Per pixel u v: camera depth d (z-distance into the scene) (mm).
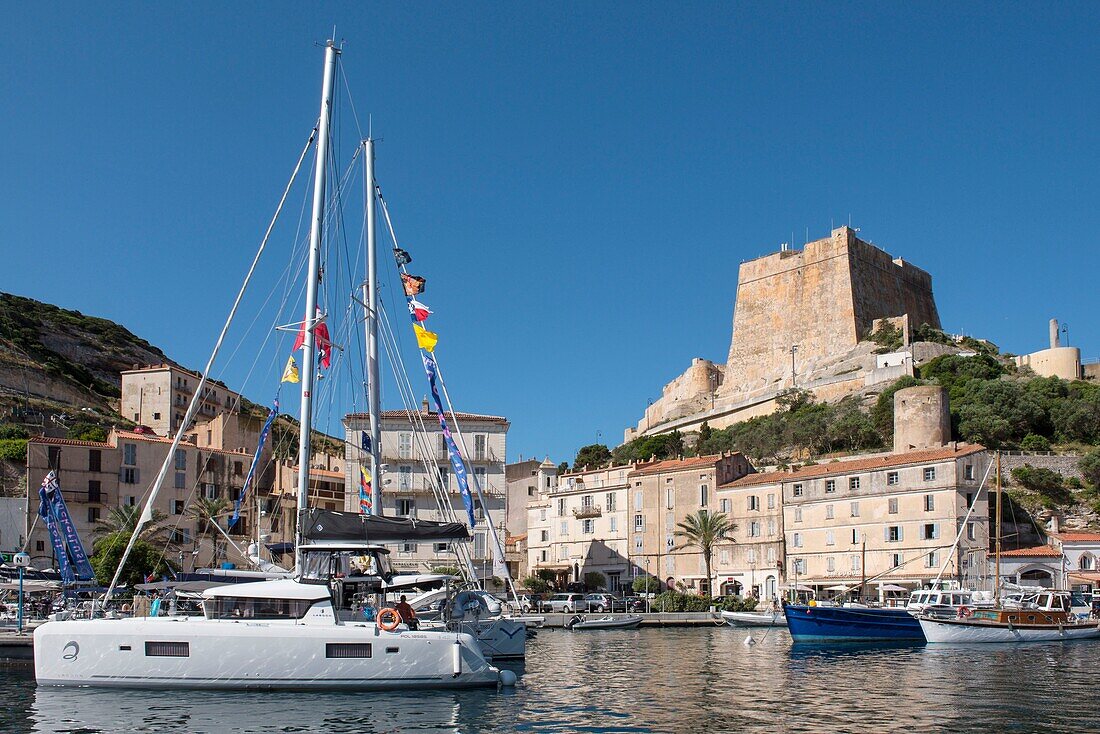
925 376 146250
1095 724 31328
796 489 100750
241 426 115562
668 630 77188
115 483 94000
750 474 109750
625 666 47406
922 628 63062
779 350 179625
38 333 178500
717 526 99500
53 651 33719
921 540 91188
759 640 65562
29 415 128750
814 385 161000
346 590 36344
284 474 106125
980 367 142375
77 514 91500
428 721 30078
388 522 36719
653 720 31344
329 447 118875
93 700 32125
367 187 51438
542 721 30812
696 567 107000
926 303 194750
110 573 73000
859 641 62406
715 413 173000
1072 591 83938
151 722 29172
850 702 35656
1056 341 152500
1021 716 32781
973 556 89250
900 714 33031
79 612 45781
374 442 47469
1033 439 120062
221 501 90688
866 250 179375
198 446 105562
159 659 33406
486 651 45375
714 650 57281
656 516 111500
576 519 118250
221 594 34469
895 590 88688
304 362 39906
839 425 135000
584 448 173875
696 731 29641
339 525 36250
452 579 46500
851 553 95625
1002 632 63969
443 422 50281
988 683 41531
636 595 102062
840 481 97688
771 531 102062
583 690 37906
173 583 39094
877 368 152500
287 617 34219
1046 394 129500
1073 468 110312
